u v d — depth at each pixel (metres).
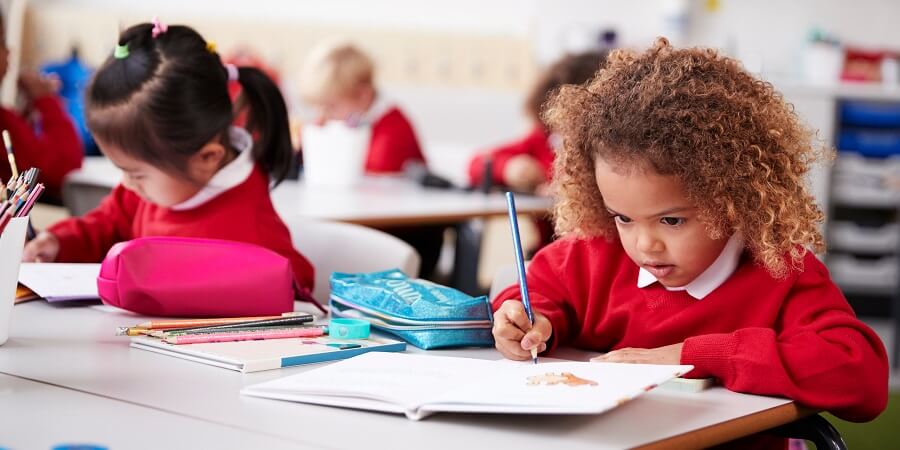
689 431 0.87
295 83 4.49
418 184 3.18
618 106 1.12
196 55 1.58
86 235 1.80
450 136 4.65
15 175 1.18
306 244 1.86
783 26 4.70
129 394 0.94
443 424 0.87
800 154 1.19
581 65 3.22
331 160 2.97
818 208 1.20
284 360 1.07
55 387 0.96
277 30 4.46
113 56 1.58
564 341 1.34
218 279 1.31
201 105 1.56
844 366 1.02
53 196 2.97
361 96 3.71
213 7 4.49
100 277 1.32
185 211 1.69
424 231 3.24
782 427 1.08
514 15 4.66
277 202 2.51
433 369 1.02
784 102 1.21
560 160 1.30
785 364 1.03
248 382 1.00
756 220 1.14
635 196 1.10
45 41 4.29
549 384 0.93
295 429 0.84
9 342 1.15
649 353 1.10
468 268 2.89
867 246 4.52
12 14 2.90
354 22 4.59
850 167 4.46
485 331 1.23
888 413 3.03
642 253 1.14
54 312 1.34
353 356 1.13
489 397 0.88
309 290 1.71
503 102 4.65
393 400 0.89
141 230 1.77
